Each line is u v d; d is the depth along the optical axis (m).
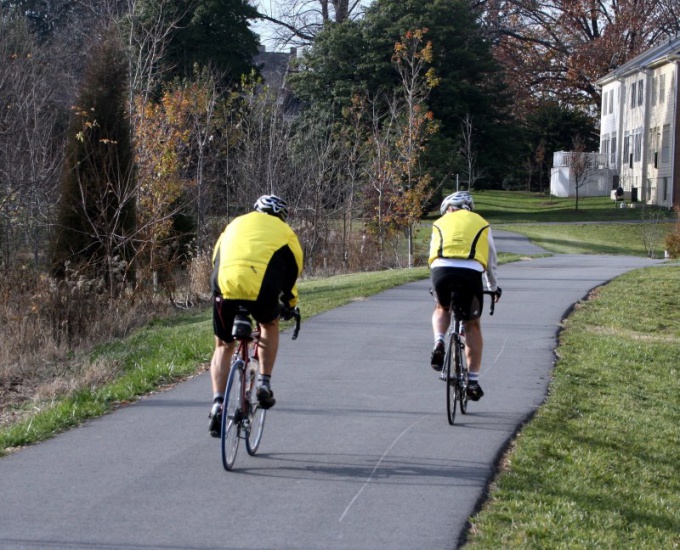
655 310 17.64
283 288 7.83
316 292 21.30
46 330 16.09
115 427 9.20
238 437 7.80
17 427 9.11
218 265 7.68
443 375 9.23
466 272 9.18
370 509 6.78
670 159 64.25
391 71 58.38
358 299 19.22
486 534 6.28
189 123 28.36
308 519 6.56
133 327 18.20
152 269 20.77
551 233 55.12
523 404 10.22
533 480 7.55
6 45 26.73
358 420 9.45
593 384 11.59
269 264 7.57
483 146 64.88
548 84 85.81
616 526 6.66
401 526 6.43
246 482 7.40
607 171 78.44
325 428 9.12
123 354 13.91
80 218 20.17
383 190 34.50
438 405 10.12
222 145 30.62
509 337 14.47
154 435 8.88
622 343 14.26
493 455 8.22
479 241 9.33
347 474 7.63
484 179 71.62
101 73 20.33
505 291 20.28
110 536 6.23
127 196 19.56
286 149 32.41
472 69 62.28
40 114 28.52
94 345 16.19
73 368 13.57
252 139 32.97
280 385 11.02
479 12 70.56
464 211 9.64
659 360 13.37
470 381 9.55
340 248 34.38
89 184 20.02
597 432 9.27
